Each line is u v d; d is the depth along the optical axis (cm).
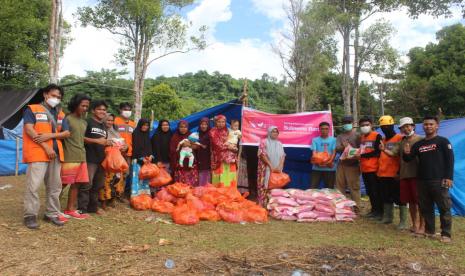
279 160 817
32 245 487
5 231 532
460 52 2719
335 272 448
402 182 655
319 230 665
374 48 2323
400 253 532
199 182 850
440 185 593
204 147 847
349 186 816
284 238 595
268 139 827
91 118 669
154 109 3148
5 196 822
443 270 467
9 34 2006
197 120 1030
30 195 552
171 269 433
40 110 560
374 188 761
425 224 627
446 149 591
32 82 2259
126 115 798
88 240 523
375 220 759
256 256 495
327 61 2891
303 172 1041
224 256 486
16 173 1241
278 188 809
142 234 575
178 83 5178
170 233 592
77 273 409
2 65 2217
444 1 1770
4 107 1305
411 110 2997
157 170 785
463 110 2656
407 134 643
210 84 5228
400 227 678
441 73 2698
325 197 755
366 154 760
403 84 3008
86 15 2212
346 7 2280
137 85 2344
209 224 673
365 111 3412
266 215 730
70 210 638
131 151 793
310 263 477
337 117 3459
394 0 2025
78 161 610
